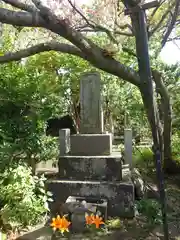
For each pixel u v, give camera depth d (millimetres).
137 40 1574
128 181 3650
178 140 6559
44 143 4996
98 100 4270
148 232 2836
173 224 2994
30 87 4168
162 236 2715
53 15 1468
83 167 3844
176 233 2771
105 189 3535
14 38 5879
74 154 4059
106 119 7430
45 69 6180
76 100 6930
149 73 1555
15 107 4168
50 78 5727
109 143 3961
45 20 1450
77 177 3854
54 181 3713
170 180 5043
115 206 3473
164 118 5176
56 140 5414
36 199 3322
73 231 2904
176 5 4219
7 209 2990
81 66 6211
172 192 4238
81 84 4359
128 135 4539
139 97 6746
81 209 2969
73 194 3621
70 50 1957
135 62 5367
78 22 4355
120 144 7328
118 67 1685
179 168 5562
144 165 5773
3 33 5684
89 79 4316
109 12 4477
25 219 3053
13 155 4141
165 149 5445
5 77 4207
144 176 5109
